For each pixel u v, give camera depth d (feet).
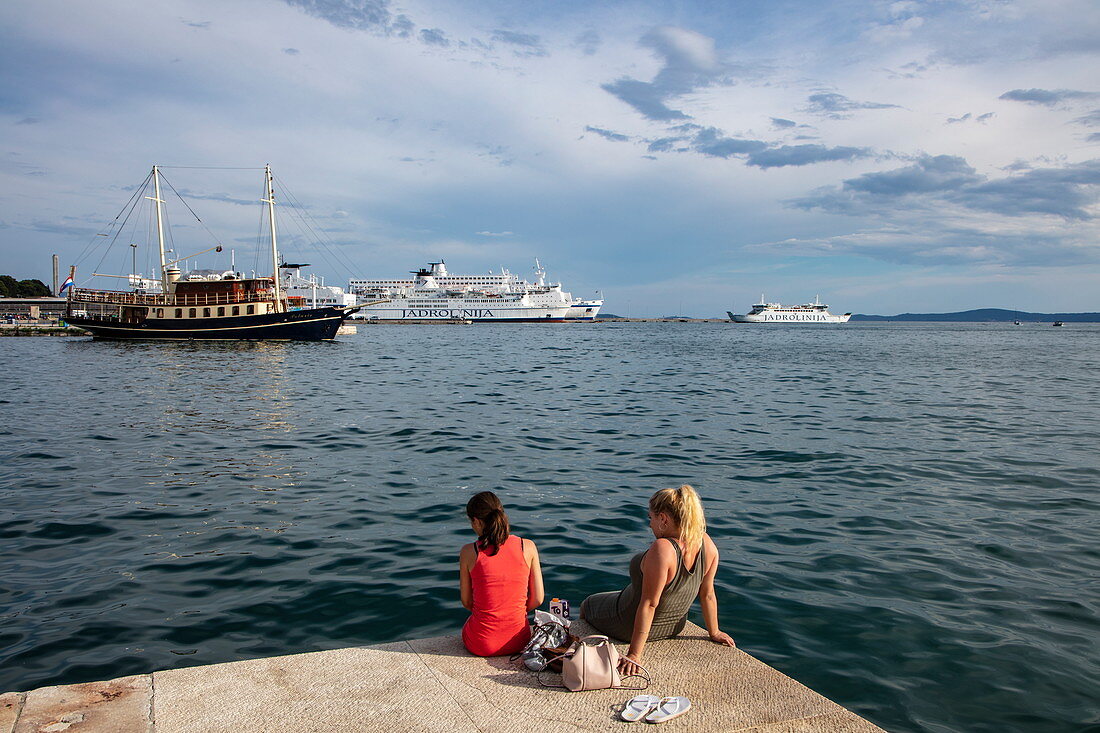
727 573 25.25
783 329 604.08
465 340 292.20
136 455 47.29
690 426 60.44
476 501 16.38
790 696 14.40
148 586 24.23
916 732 15.55
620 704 13.99
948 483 39.60
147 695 14.16
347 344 237.45
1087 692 17.38
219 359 159.22
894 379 110.93
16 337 312.71
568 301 585.22
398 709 13.69
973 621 21.42
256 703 13.88
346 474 41.57
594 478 40.73
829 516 32.89
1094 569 26.05
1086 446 51.29
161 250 250.57
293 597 23.16
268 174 243.40
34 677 17.94
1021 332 530.27
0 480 39.93
